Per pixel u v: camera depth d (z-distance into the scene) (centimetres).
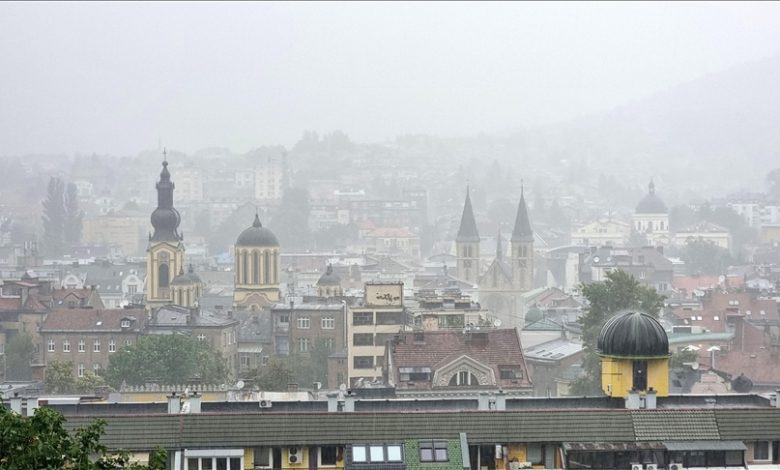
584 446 16562
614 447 16588
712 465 16750
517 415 16700
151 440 16100
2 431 11288
